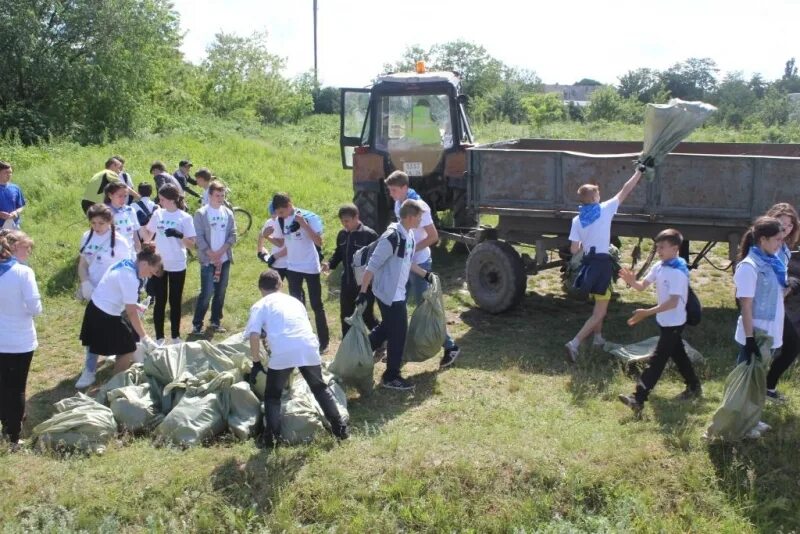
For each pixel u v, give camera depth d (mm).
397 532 4332
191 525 4359
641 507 4359
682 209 6691
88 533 4184
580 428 5039
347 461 4723
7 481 4562
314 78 44906
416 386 5980
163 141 17641
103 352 5770
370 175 10430
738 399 4609
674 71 62031
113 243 6242
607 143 10328
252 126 25016
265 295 5156
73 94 20453
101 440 5012
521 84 52688
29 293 4922
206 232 7242
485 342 6965
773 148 9289
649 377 5250
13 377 4988
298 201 13172
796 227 5227
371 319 6555
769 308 4727
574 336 7047
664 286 5137
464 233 9539
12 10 19500
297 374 5750
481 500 4477
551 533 4234
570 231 6848
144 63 21797
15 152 15047
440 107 10148
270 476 4617
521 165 7270
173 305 7070
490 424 5215
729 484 4523
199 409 5121
